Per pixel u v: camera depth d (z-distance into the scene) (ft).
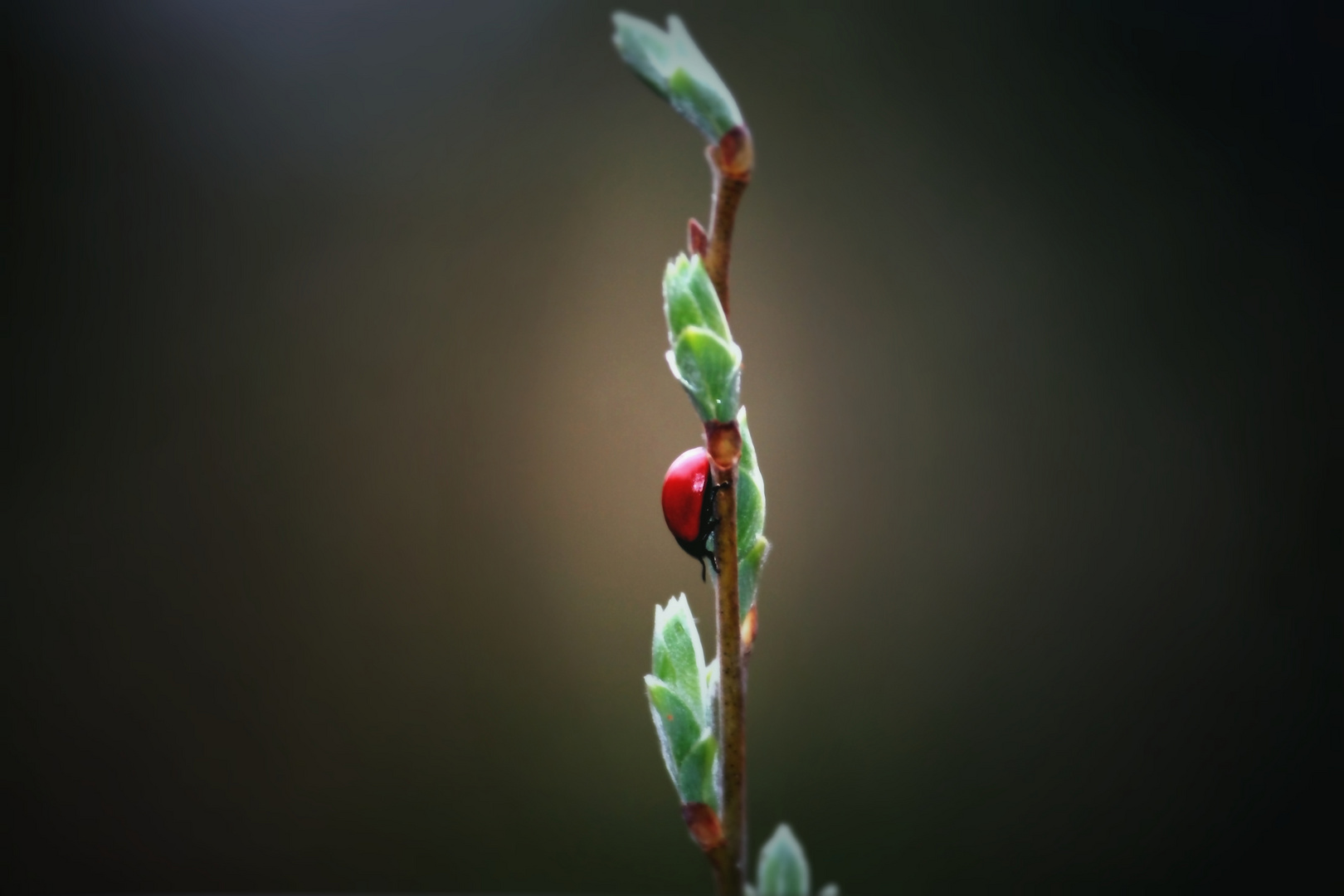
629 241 4.51
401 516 4.52
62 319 4.49
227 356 4.54
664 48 0.80
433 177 4.56
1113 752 4.45
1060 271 4.55
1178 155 4.53
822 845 4.38
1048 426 4.52
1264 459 4.48
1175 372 4.52
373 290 4.56
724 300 0.80
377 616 4.51
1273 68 4.46
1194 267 4.52
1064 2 4.56
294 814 4.46
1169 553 4.48
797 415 4.48
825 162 4.57
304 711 4.49
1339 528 4.42
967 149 4.57
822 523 4.47
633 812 4.37
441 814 4.44
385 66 4.55
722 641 0.81
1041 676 4.47
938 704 4.47
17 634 4.40
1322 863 4.33
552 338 4.51
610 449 4.44
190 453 4.52
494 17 4.55
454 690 4.48
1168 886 4.39
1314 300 4.47
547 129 4.55
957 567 4.50
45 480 4.46
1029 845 4.42
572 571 4.46
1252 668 4.43
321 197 4.57
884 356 4.53
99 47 4.51
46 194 4.50
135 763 4.42
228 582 4.50
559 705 4.44
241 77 4.55
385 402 4.54
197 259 4.54
